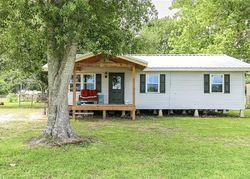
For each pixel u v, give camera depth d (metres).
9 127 16.02
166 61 24.19
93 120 19.34
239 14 31.92
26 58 13.28
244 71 22.67
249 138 13.02
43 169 8.05
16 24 10.82
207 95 22.86
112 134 13.59
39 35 10.91
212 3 32.88
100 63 19.69
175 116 22.31
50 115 11.55
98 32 12.70
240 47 32.44
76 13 10.17
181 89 22.94
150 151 10.19
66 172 7.82
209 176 7.57
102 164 8.53
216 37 32.34
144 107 22.91
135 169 8.09
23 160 8.93
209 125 17.12
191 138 12.86
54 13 10.40
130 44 13.11
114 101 22.89
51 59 11.73
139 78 22.98
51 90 11.64
